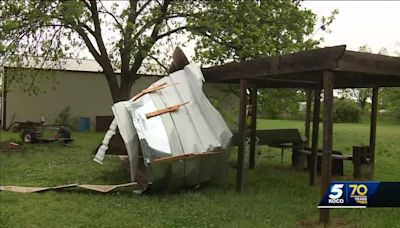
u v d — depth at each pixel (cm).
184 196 840
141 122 865
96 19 1753
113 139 950
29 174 1051
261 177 1085
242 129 894
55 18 1511
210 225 652
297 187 967
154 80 2502
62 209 730
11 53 1530
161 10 1692
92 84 2428
